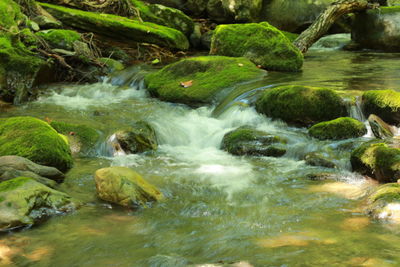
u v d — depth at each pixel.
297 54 8.38
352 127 5.27
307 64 9.27
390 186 3.73
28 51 8.69
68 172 4.73
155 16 11.93
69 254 3.02
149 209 3.77
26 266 2.87
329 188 4.13
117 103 7.45
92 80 9.05
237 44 8.74
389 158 4.17
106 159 5.20
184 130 6.09
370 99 5.62
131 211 3.73
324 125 5.36
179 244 3.13
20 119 5.30
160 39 10.69
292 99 5.79
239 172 4.65
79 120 6.36
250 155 5.20
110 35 10.45
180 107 7.11
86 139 5.54
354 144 4.91
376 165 4.23
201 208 3.77
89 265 2.86
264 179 4.43
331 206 3.71
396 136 5.19
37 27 9.48
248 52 8.61
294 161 4.96
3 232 3.34
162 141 5.87
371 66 8.73
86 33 10.00
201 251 3.01
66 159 4.84
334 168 4.61
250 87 6.93
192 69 7.84
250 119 6.10
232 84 7.26
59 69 9.07
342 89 6.38
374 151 4.33
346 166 4.60
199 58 8.04
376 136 5.19
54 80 8.92
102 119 6.46
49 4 10.68
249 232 3.28
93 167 4.89
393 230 3.19
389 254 2.84
